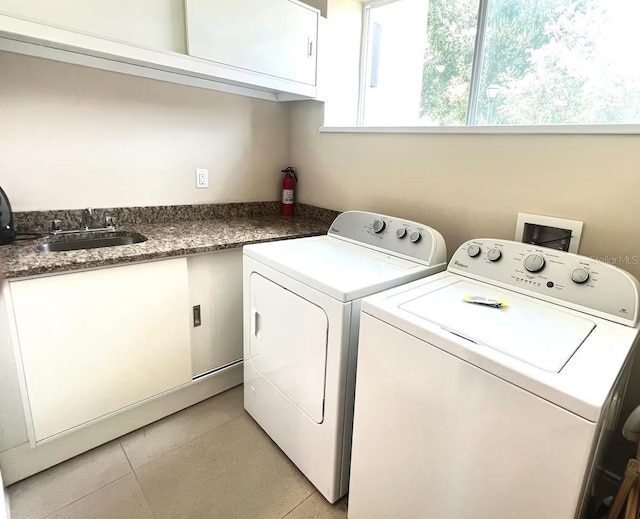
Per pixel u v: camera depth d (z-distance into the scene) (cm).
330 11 222
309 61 217
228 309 196
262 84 198
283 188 261
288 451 166
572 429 79
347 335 131
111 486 151
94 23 144
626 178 131
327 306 133
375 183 215
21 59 161
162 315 170
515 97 172
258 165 254
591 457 81
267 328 167
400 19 219
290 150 266
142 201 208
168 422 188
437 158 184
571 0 150
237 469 163
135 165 201
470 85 185
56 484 151
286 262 155
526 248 138
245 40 186
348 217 202
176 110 210
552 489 84
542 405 82
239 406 202
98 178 191
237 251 193
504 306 121
